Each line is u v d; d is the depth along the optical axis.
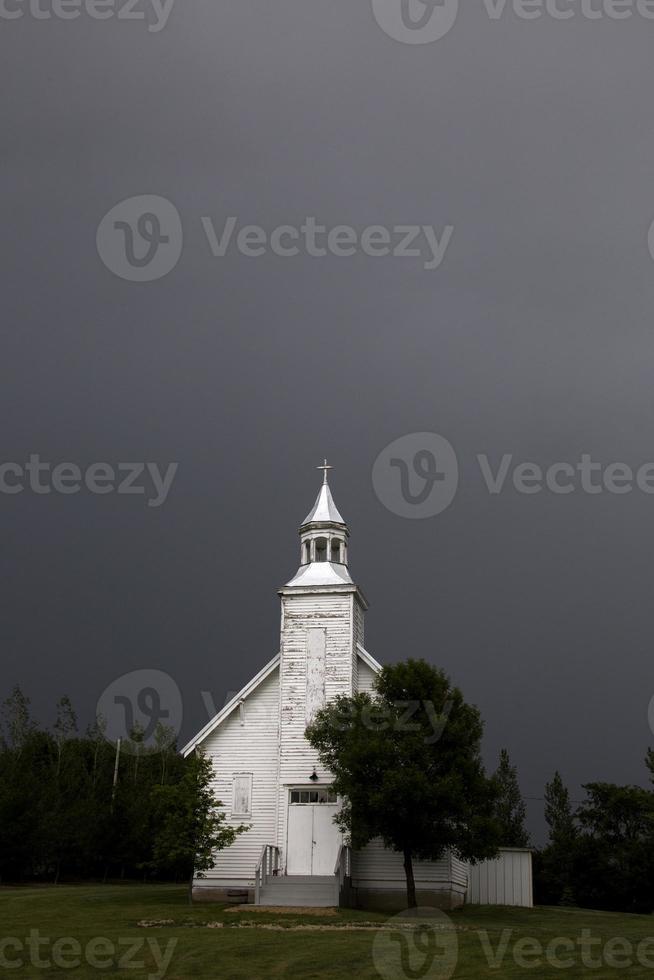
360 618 48.09
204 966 25.86
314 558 48.06
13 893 43.12
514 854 48.44
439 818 38.69
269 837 44.31
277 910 37.31
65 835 59.12
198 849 40.19
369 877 43.00
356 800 38.41
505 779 86.94
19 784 57.59
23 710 69.56
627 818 62.91
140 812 64.69
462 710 40.22
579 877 61.59
